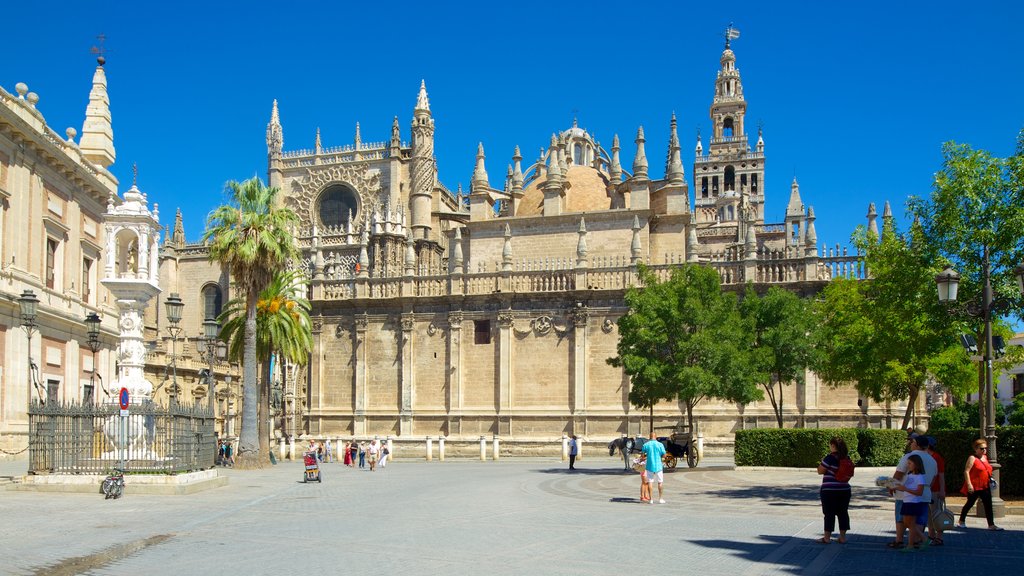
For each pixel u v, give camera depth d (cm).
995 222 2761
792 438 3806
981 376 2672
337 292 6431
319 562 1472
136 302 3319
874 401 4966
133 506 2394
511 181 7419
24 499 2547
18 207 4550
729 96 14600
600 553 1581
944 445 2661
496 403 6006
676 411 5691
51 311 4822
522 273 6069
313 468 3516
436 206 9281
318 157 9544
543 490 3050
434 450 5888
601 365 5853
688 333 4169
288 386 6994
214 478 3116
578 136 9006
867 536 1828
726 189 14525
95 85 6091
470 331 6125
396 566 1433
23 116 4662
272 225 4525
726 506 2455
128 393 2908
